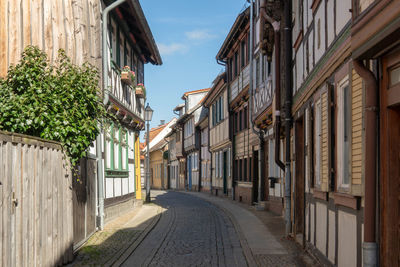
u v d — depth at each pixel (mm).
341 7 5793
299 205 9844
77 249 8578
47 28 10031
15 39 9477
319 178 7391
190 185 40531
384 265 4242
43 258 6371
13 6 9516
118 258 7969
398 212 4195
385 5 3852
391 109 4262
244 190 21719
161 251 8883
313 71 7707
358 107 4926
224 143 26625
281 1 11391
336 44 5988
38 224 6191
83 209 9422
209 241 10117
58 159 7203
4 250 5000
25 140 5766
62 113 7500
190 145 38562
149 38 17250
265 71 15820
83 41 11195
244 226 12445
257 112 17531
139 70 20234
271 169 16625
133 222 13445
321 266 6953
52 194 6844
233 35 22188
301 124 9867
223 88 26609
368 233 4391
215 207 20312
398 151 4230
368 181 4406
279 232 11164
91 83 8344
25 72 7457
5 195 5074
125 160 16859
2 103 7230
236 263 7699
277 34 11758
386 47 4098
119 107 14969
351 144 5117
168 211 18016
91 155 10344
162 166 53156
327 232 6570
